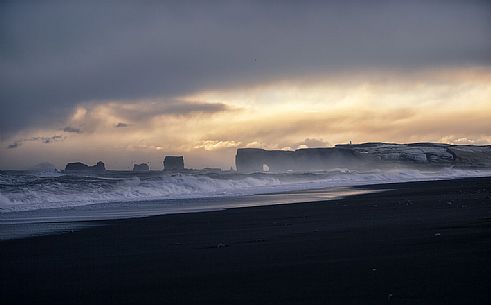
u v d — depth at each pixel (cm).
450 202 3056
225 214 2925
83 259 1606
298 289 1116
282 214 2792
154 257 1595
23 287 1251
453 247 1498
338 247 1598
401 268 1258
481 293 1023
